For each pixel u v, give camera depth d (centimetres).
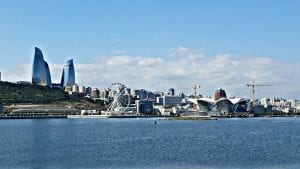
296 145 14225
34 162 10019
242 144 14650
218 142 15488
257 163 9844
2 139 16862
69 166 9450
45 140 16375
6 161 10181
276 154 11500
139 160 10356
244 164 9700
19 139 16875
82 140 16425
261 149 12862
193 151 12325
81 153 11769
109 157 10906
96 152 12019
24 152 12000
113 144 14688
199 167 9294
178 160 10362
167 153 11794
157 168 9162
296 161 10138
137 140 16538
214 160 10331
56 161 10188
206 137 18175
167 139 17075
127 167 9312
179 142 15538
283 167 9262
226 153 11788
